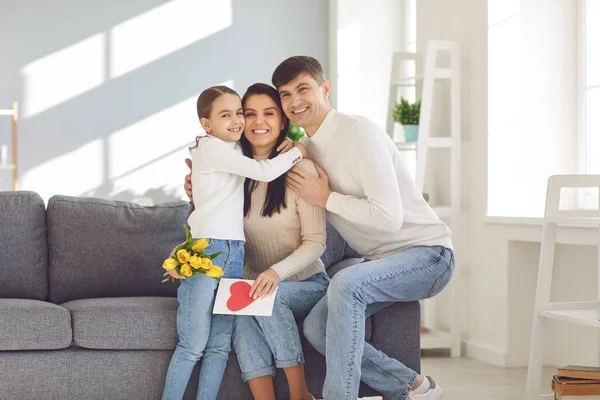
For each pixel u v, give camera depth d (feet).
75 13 22.86
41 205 11.32
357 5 23.54
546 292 11.10
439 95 16.85
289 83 9.80
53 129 22.76
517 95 15.15
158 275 11.33
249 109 10.03
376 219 9.41
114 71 23.11
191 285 9.52
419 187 15.83
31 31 22.62
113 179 23.11
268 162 9.60
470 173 15.75
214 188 9.77
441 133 16.78
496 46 15.15
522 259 14.71
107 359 9.74
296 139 21.06
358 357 9.21
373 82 23.59
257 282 9.48
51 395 9.59
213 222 9.66
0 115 22.52
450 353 15.90
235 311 9.39
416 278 9.63
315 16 24.31
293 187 9.88
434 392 9.91
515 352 14.70
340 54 23.44
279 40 24.13
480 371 14.16
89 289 11.16
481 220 15.39
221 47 23.76
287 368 9.55
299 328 10.00
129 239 11.29
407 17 23.57
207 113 9.94
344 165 9.78
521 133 15.14
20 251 11.02
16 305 9.66
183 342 9.54
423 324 17.42
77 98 22.90
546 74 15.14
